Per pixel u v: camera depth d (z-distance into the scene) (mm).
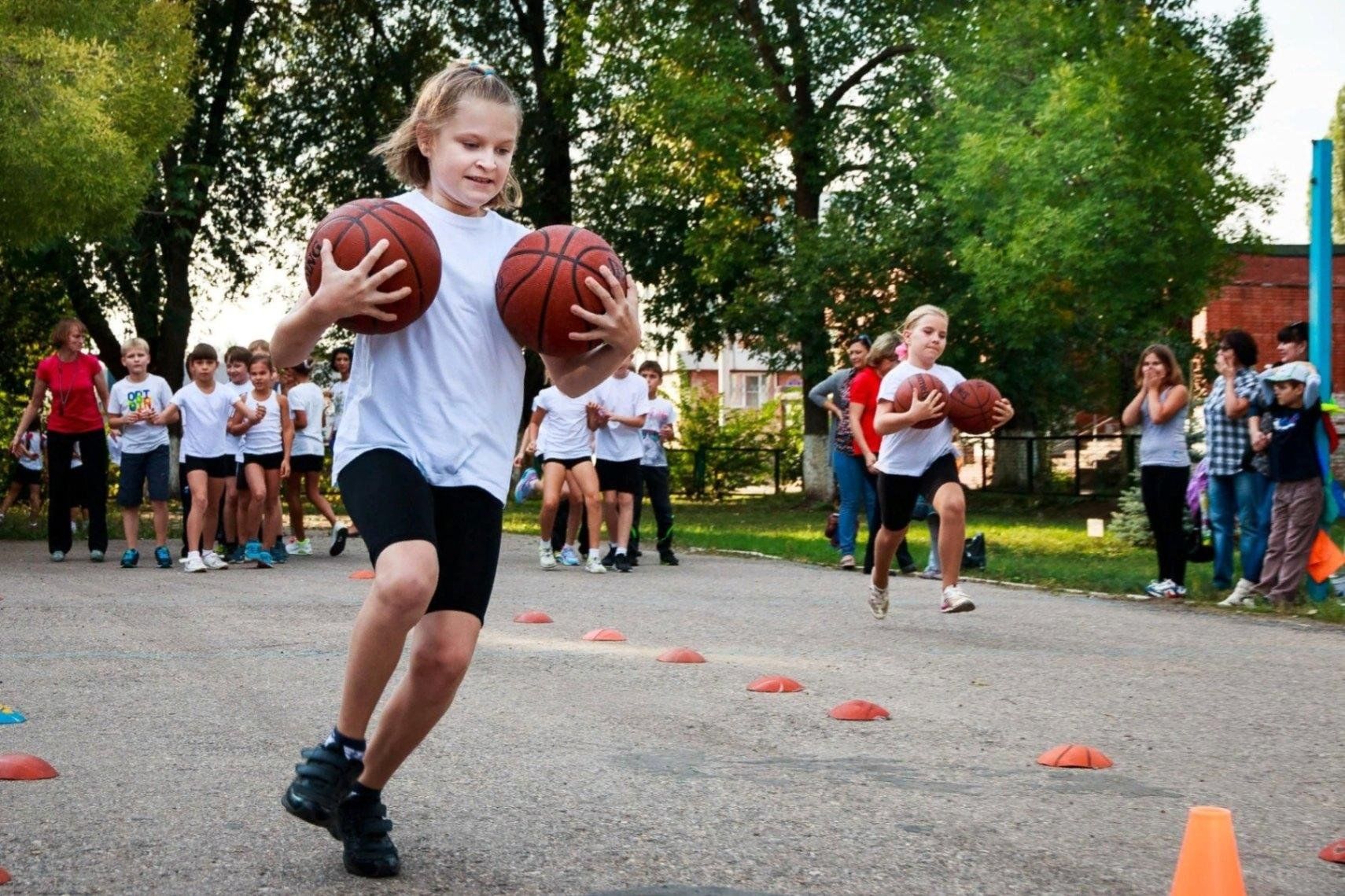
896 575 14266
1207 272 23766
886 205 28625
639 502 15391
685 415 35281
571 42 30859
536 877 4012
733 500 34812
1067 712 6754
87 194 17578
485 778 5219
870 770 5461
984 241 23906
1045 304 23000
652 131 29078
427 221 4012
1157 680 7703
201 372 13914
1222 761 5750
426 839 4395
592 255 4012
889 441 9562
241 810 4699
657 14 29391
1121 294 22625
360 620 3727
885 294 28016
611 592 12273
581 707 6680
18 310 24812
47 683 7238
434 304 3945
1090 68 22391
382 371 3951
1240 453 11781
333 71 33625
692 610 10930
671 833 4500
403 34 33688
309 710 6527
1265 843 4551
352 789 3924
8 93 16938
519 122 4102
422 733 3930
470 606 3881
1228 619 10570
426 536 3752
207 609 10555
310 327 3758
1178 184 22391
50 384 14992
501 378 4043
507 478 4031
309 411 15906
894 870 4156
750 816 4734
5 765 5164
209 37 31266
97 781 5109
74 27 18828
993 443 30062
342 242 3803
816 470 30891
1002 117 22984
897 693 7207
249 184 32562
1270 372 11125
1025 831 4613
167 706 6625
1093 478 28203
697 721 6375
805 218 29828
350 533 19391
